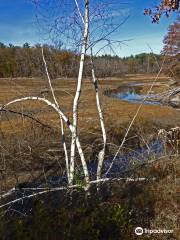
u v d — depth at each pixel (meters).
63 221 6.77
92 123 23.28
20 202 8.09
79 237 6.47
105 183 8.84
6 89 35.03
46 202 7.75
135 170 9.95
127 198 8.40
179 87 15.36
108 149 12.52
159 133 13.36
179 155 10.77
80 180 8.23
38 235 6.36
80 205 7.60
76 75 9.19
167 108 34.38
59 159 13.93
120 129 19.97
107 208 7.48
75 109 8.55
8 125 16.22
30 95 9.17
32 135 11.30
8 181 10.31
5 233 6.32
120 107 34.91
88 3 8.20
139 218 7.57
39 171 12.52
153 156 10.97
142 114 31.58
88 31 8.32
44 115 20.45
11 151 10.14
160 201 8.34
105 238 6.83
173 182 9.22
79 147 8.48
